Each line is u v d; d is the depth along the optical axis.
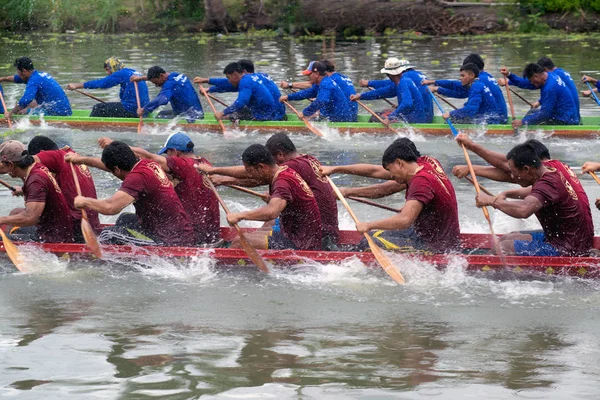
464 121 14.32
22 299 7.38
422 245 7.81
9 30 32.12
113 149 7.77
